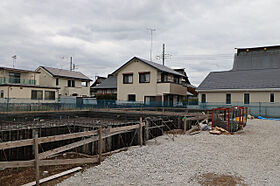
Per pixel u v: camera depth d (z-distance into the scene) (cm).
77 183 544
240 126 1298
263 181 527
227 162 672
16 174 681
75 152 977
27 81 2792
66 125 1164
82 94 3719
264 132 1204
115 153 851
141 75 2712
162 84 2523
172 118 1513
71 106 2030
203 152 782
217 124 1245
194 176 564
